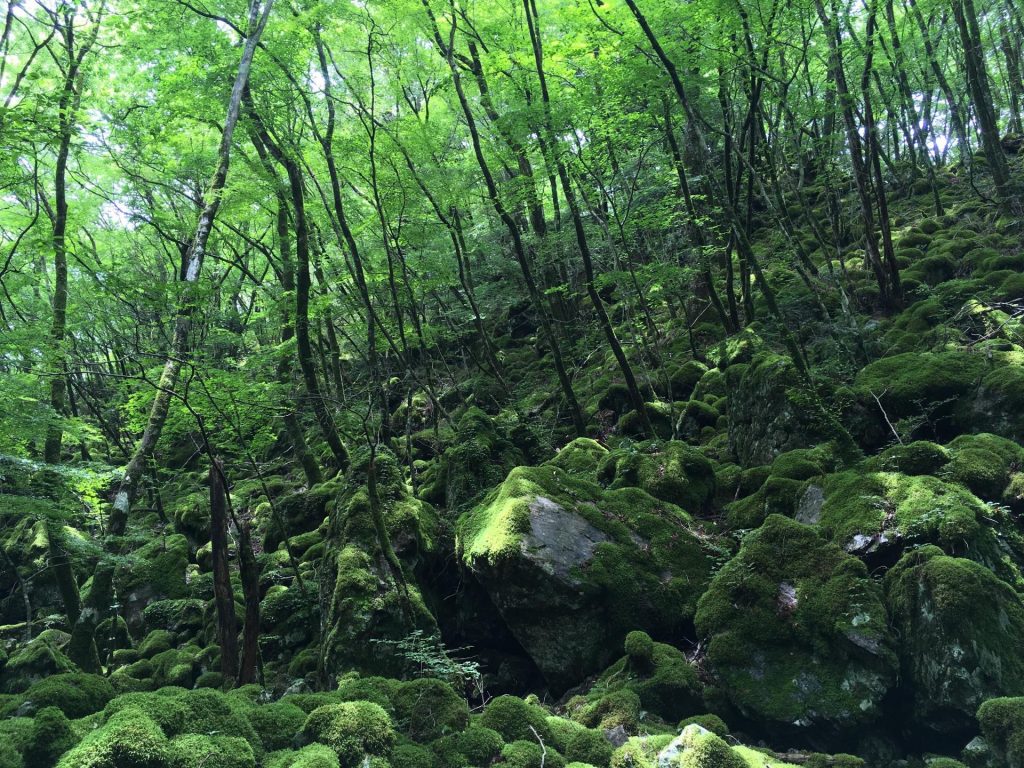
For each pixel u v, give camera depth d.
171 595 11.38
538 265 14.40
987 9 14.06
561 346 15.59
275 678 8.35
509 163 12.70
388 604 7.43
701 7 8.62
